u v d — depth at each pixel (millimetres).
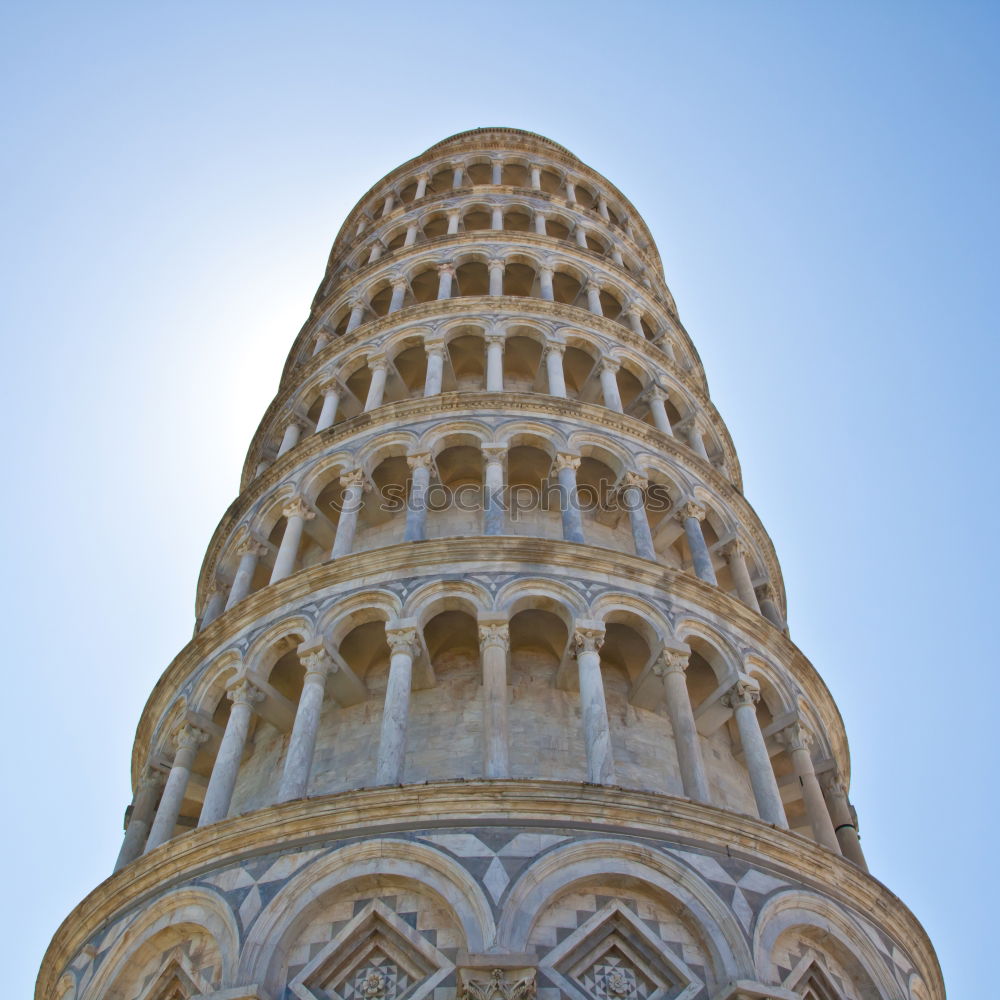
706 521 31406
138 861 19703
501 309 34469
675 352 39250
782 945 18250
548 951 16703
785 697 24938
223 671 24562
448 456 29656
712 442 35969
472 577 23562
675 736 21656
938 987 21422
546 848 17703
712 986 16922
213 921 17984
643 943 17266
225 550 30609
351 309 38875
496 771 19688
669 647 23109
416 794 18344
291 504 28953
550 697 23641
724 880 18156
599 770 19766
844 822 24125
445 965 16516
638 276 42906
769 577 32062
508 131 48688
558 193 47125
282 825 18547
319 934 17406
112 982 18375
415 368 34906
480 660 24250
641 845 18078
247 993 16250
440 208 42750
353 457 29219
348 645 24797
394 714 20891
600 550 24328
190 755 23781
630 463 29031
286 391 36719
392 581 23797
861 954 18953
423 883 17391
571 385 35562
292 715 24312
